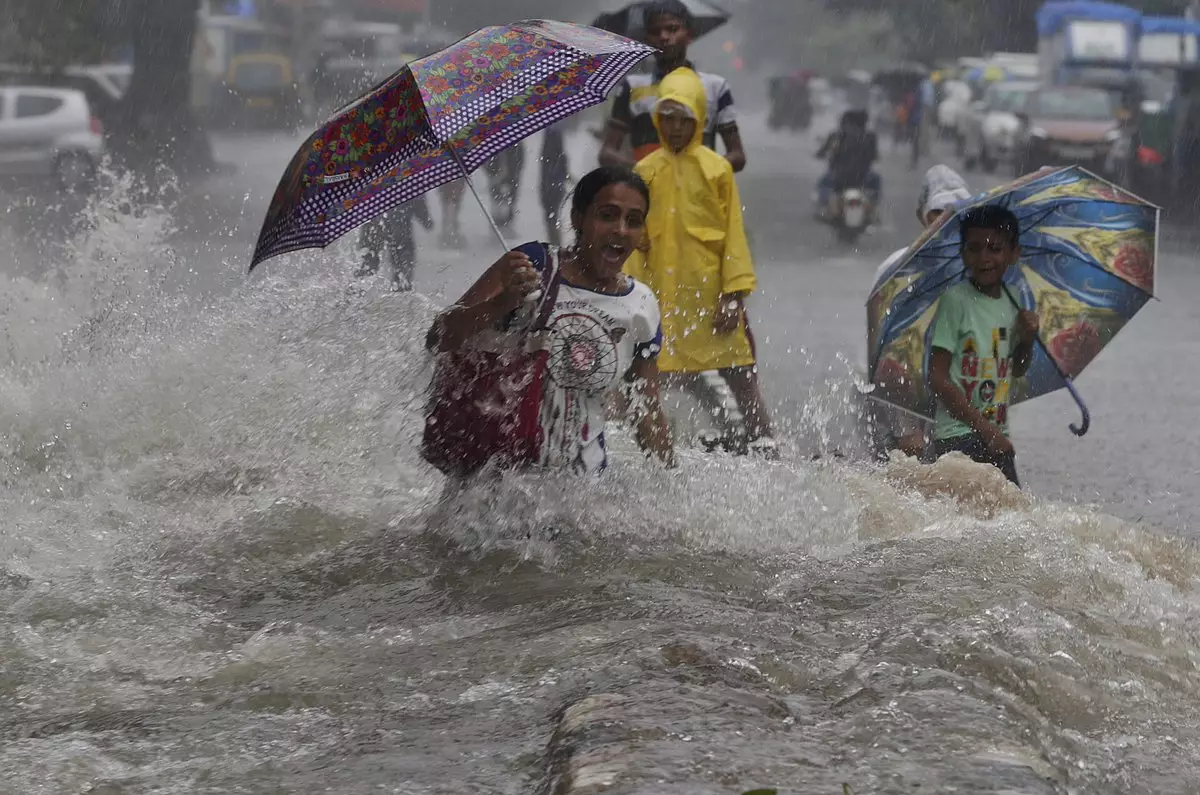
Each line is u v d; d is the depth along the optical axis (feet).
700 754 22.57
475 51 41.11
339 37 427.74
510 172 161.99
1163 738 27.35
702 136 70.08
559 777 22.47
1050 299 58.23
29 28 265.34
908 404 56.70
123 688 31.27
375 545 41.93
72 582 39.17
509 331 41.65
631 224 41.57
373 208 42.42
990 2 543.39
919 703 25.84
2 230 148.56
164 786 25.05
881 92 435.53
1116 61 335.47
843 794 20.67
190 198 190.70
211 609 37.40
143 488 47.57
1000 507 46.14
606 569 38.83
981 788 21.30
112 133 252.42
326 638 34.24
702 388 65.36
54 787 25.21
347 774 24.76
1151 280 57.16
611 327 41.88
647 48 42.70
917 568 38.45
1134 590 38.06
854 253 179.01
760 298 132.05
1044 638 32.27
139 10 257.75
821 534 41.98
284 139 314.55
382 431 49.88
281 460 49.08
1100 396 87.86
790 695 27.73
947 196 66.39
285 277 62.75
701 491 43.93
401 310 51.90
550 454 41.98
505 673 30.45
